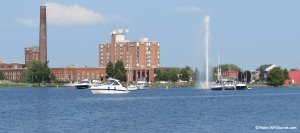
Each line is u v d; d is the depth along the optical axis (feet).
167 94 448.24
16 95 431.84
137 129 177.78
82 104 297.53
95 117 216.95
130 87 566.36
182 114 231.30
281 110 256.73
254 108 270.05
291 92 529.04
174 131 173.06
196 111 247.91
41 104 301.84
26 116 221.87
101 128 180.45
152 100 341.62
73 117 216.95
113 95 405.39
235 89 602.85
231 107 277.03
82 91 531.09
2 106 285.84
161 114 231.09
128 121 201.67
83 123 194.70
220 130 175.94
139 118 213.05
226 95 432.66
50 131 173.17
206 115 226.58
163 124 191.62
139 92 501.15
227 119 209.56
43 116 221.46
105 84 434.71
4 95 432.66
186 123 194.90
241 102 324.80
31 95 428.56
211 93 481.05
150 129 177.99
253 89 651.25
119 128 180.45
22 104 302.86
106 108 265.75
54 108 267.18
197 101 333.01
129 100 339.57
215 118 213.66
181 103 310.04
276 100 352.28
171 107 274.36
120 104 297.12
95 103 306.35
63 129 177.88
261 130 176.65
